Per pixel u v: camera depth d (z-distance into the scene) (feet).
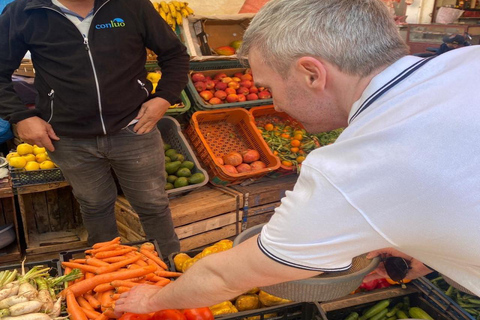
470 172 2.69
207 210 10.34
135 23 7.63
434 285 7.63
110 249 6.42
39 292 5.34
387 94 3.05
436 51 6.34
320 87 3.25
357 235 3.00
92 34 7.25
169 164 10.65
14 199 10.71
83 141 7.87
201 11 14.10
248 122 12.44
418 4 24.04
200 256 6.71
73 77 7.34
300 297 4.40
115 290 5.80
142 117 8.01
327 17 3.09
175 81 8.34
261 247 3.35
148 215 8.96
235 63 13.43
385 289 7.78
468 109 2.77
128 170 8.37
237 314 5.49
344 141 3.01
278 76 3.37
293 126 13.62
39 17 7.20
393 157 2.79
